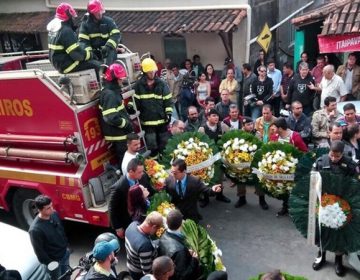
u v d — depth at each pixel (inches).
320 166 218.5
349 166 212.8
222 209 289.0
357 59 387.5
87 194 240.4
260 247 246.4
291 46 550.0
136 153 243.4
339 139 244.5
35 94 238.1
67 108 232.1
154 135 280.8
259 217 276.2
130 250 184.9
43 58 340.8
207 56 451.5
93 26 261.7
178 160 223.3
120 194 217.6
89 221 243.3
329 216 201.9
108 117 236.1
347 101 324.2
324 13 376.2
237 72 410.3
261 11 463.5
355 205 199.3
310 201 206.5
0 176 265.4
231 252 244.1
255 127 306.2
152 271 159.9
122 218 223.9
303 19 392.5
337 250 206.5
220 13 414.9
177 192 229.0
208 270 178.1
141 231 184.2
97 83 241.6
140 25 429.7
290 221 268.5
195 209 236.7
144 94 272.4
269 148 253.6
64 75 238.8
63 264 205.3
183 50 463.2
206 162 259.6
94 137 243.9
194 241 181.3
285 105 394.3
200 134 267.1
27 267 191.6
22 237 209.2
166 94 276.8
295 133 265.3
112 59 258.5
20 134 253.4
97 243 163.2
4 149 256.8
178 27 407.5
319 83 381.7
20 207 272.2
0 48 568.7
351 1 372.5
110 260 162.9
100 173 249.1
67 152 238.2
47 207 191.3
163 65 472.7
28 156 249.0
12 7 550.0
